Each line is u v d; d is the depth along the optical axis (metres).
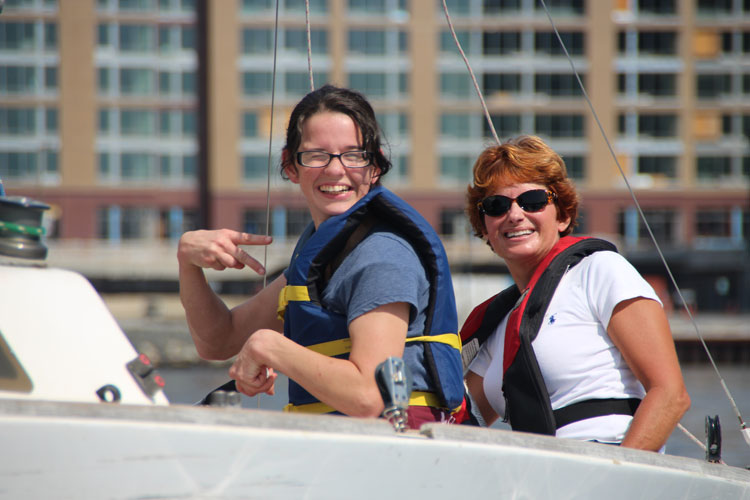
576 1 186.38
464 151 183.62
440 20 184.00
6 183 182.25
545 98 186.00
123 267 171.25
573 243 9.05
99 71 186.00
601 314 8.39
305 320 7.21
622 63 187.25
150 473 4.61
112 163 186.25
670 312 178.12
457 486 5.46
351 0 182.75
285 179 8.49
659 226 188.75
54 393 5.29
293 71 182.62
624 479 6.27
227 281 154.88
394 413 5.54
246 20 182.50
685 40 187.62
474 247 170.25
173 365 104.88
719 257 182.50
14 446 4.38
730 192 188.38
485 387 9.45
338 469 5.06
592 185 186.25
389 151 7.96
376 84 182.75
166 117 187.88
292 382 7.60
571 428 8.26
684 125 187.88
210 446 4.72
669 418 7.71
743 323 136.62
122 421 4.59
